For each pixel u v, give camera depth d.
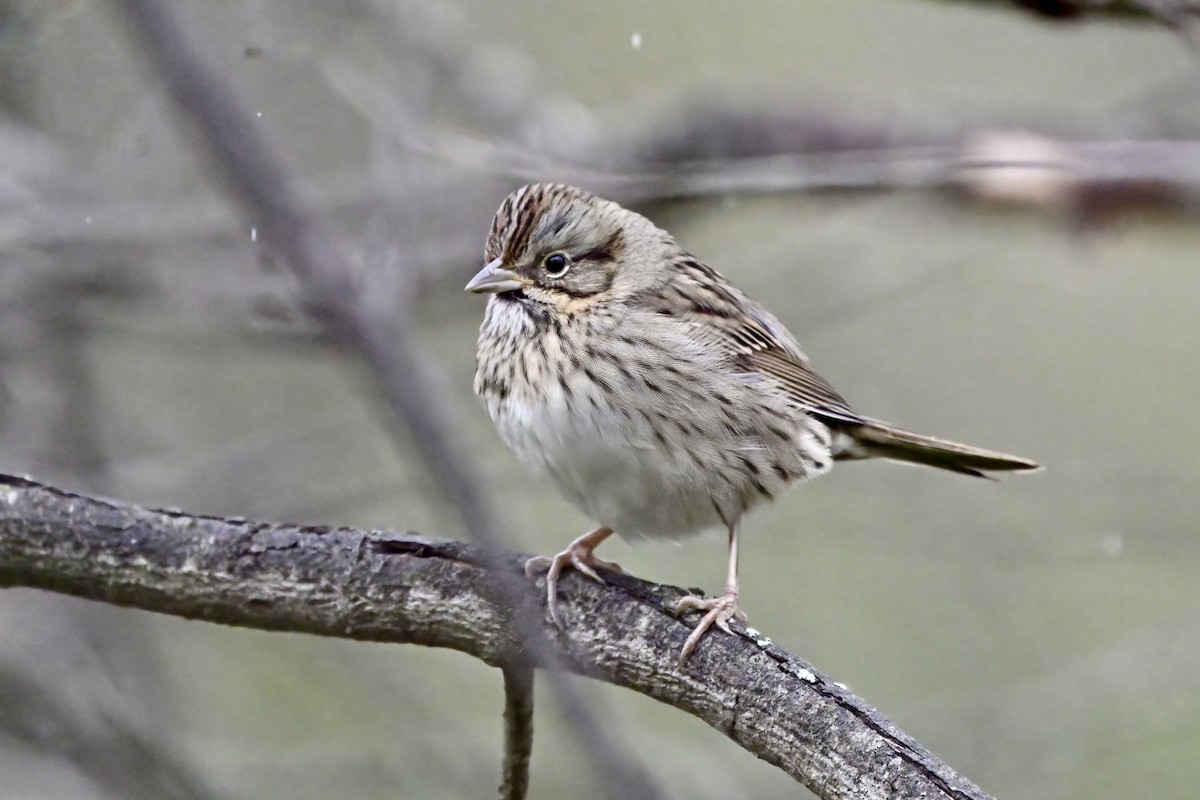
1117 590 14.22
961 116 14.60
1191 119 13.92
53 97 13.16
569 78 16.39
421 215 13.25
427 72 13.76
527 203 9.47
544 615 7.82
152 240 12.49
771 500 9.75
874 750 6.91
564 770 11.12
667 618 7.66
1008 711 12.24
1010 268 15.96
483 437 13.46
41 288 12.13
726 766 11.86
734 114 14.58
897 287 14.70
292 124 13.38
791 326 14.41
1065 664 13.42
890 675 13.32
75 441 11.41
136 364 13.97
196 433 13.71
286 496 12.05
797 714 7.15
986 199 13.76
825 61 16.94
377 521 12.97
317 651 12.61
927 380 15.30
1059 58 16.41
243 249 12.27
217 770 10.91
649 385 9.12
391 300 8.46
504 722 7.66
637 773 4.48
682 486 9.28
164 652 11.94
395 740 11.98
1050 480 13.41
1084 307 15.89
